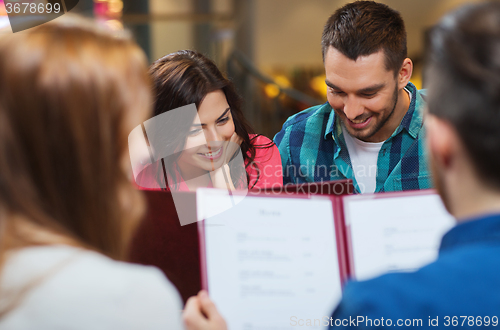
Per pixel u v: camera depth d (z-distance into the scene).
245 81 6.16
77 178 0.53
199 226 0.86
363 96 1.33
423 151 1.45
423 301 0.44
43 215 0.54
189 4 6.32
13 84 0.51
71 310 0.50
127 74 0.56
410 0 6.93
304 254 0.87
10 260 0.52
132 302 0.52
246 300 0.84
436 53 0.49
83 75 0.52
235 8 6.55
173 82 1.27
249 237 0.86
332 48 1.33
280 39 6.92
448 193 0.52
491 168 0.46
